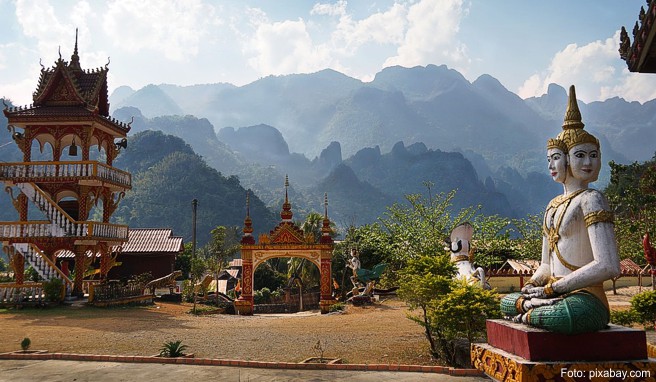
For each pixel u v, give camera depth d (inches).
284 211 1330.0
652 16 376.2
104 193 1300.4
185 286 1558.8
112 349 617.3
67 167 1169.4
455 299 504.4
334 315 1063.0
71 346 638.5
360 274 1283.2
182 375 472.1
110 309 1115.9
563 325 297.3
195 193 6806.1
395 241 1413.6
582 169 340.8
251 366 510.9
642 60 424.8
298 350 609.6
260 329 824.3
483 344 377.4
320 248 1288.1
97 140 1314.0
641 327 708.0
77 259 1202.6
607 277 310.2
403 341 652.7
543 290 326.0
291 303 1748.3
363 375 467.5
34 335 732.0
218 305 1461.6
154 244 1825.8
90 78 1311.5
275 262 2824.8
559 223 341.4
